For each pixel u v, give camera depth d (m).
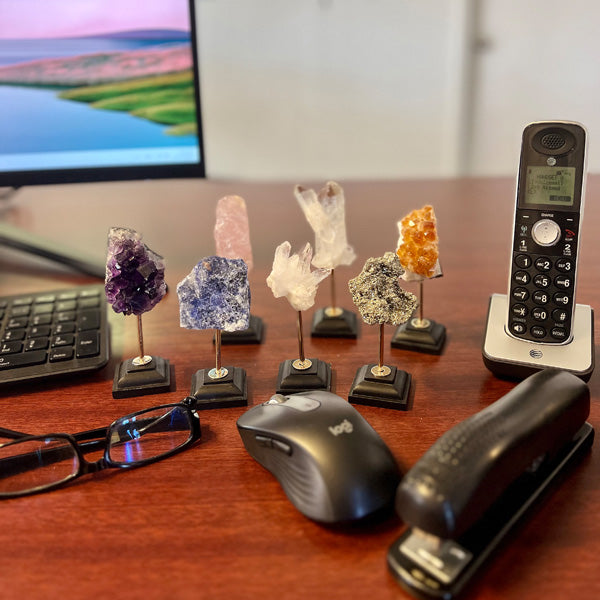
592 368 0.59
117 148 0.88
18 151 0.86
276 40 1.68
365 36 1.67
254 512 0.48
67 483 0.52
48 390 0.64
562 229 0.59
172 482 0.51
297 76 1.72
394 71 1.70
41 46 0.82
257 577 0.42
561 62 1.67
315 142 1.80
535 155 0.59
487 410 0.46
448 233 1.01
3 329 0.70
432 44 1.67
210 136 1.79
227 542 0.45
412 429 0.56
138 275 0.61
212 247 0.99
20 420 0.60
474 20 1.64
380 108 1.75
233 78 1.72
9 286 0.87
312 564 0.43
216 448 0.55
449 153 1.80
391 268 0.57
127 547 0.45
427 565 0.41
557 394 0.48
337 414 0.50
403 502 0.41
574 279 0.60
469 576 0.40
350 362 0.67
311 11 1.64
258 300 0.82
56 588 0.42
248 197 1.24
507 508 0.45
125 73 0.84
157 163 0.90
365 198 1.21
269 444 0.49
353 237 1.00
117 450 0.54
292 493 0.48
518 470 0.44
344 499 0.44
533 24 1.63
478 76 1.70
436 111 1.75
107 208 1.20
